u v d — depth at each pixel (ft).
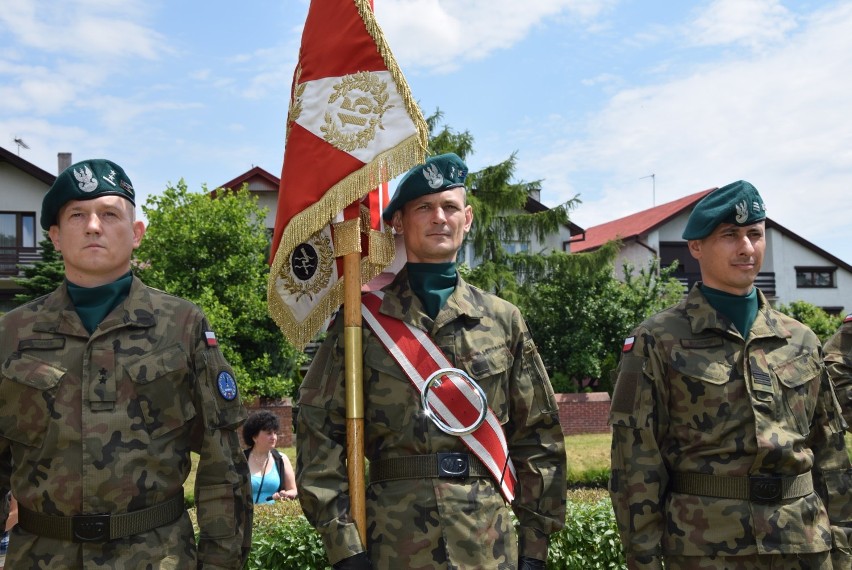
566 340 64.23
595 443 37.91
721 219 10.12
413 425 8.97
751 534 9.30
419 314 9.48
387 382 9.21
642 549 9.60
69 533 8.00
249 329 52.37
